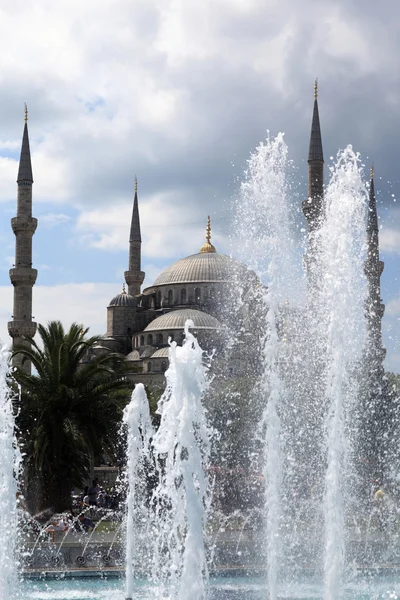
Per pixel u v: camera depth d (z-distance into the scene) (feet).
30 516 130.62
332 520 64.13
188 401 58.49
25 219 328.70
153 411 232.53
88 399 142.20
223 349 251.39
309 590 71.51
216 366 215.51
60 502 139.33
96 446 140.87
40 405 138.62
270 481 69.67
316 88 280.10
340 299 68.95
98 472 229.66
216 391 183.32
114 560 90.63
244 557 90.43
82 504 147.33
